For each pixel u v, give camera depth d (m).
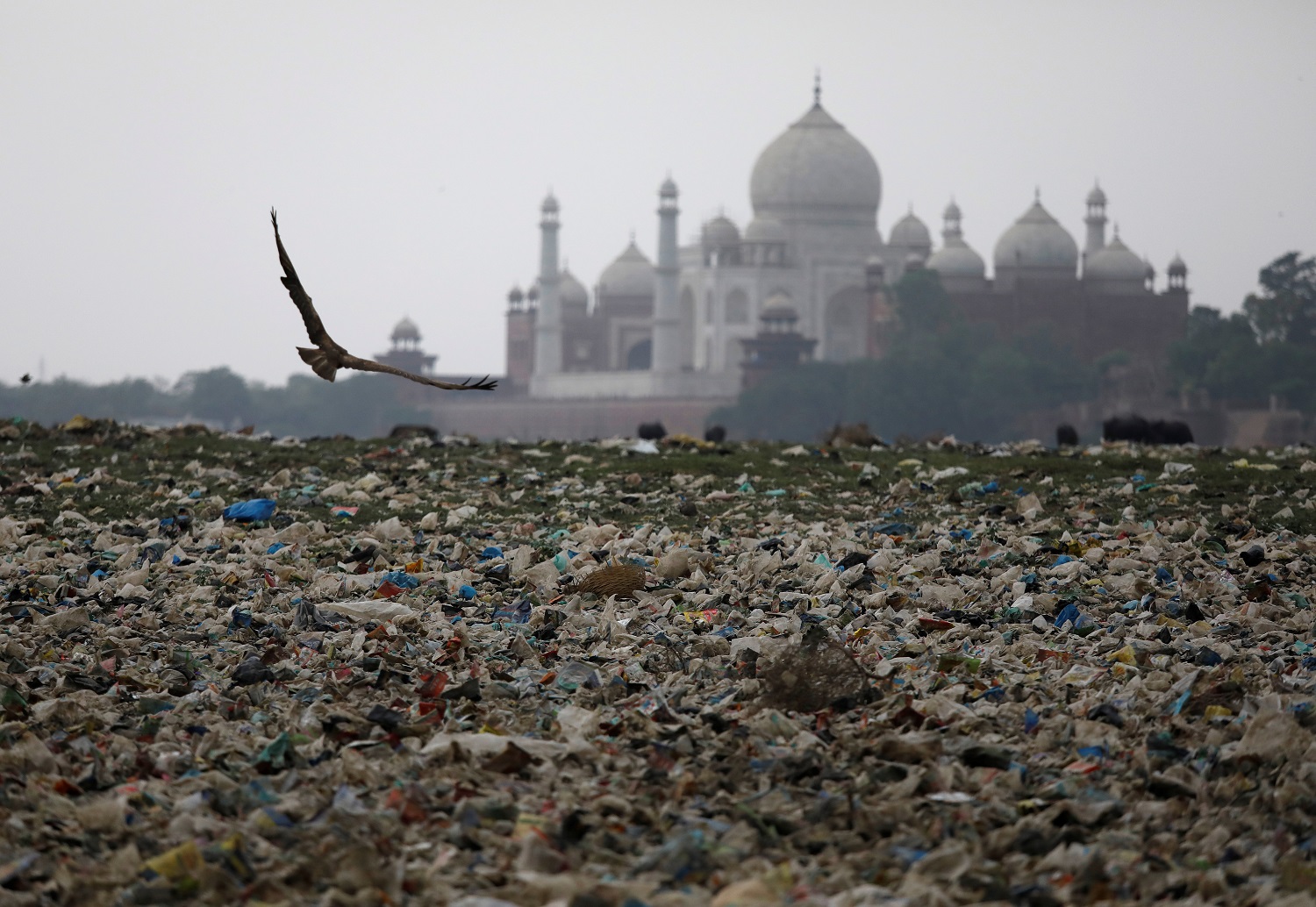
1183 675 43.62
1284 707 39.25
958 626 52.22
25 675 45.03
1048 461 100.94
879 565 64.44
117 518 79.75
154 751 37.28
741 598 58.62
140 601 58.50
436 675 43.84
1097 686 43.47
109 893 27.78
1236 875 28.69
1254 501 82.88
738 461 101.06
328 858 29.23
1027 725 39.25
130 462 98.38
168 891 27.56
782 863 29.45
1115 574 63.91
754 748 36.69
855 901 26.67
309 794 33.56
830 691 41.59
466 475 95.44
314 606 54.06
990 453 114.00
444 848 30.33
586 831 31.14
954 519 78.69
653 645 49.97
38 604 56.28
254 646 50.53
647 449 107.88
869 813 31.81
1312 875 27.69
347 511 80.88
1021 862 29.50
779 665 42.22
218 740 37.88
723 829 31.14
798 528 76.38
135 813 32.22
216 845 29.72
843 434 126.81
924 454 110.12
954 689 42.62
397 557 68.25
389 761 36.34
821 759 36.06
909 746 35.91
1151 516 80.12
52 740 37.47
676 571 63.50
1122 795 33.59
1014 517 79.56
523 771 35.50
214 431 121.44
